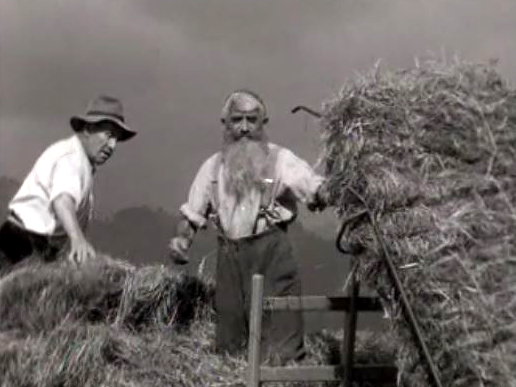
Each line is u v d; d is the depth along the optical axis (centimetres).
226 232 705
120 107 766
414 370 591
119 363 657
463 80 607
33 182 744
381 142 606
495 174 590
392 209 598
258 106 714
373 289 620
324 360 695
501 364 565
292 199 711
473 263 577
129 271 709
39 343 644
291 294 695
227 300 699
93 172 765
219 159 721
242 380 666
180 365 670
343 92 625
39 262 714
